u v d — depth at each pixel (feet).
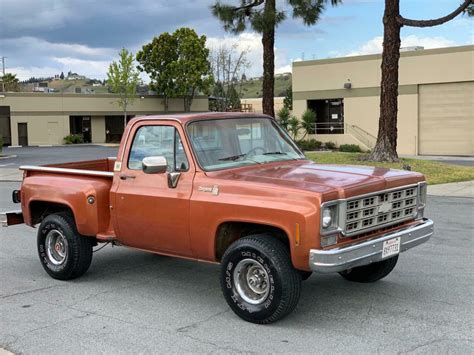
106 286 21.75
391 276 22.08
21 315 18.51
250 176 17.85
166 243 19.26
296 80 128.16
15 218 24.84
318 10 68.23
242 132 20.20
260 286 16.96
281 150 20.99
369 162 60.75
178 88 179.11
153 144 19.71
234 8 73.92
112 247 28.53
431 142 113.39
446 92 110.73
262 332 16.46
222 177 17.99
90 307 19.21
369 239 16.88
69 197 21.76
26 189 23.58
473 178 53.98
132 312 18.60
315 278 21.99
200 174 18.28
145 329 16.99
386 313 17.85
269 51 75.36
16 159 109.70
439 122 112.16
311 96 126.41
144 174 19.76
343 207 15.98
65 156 116.26
